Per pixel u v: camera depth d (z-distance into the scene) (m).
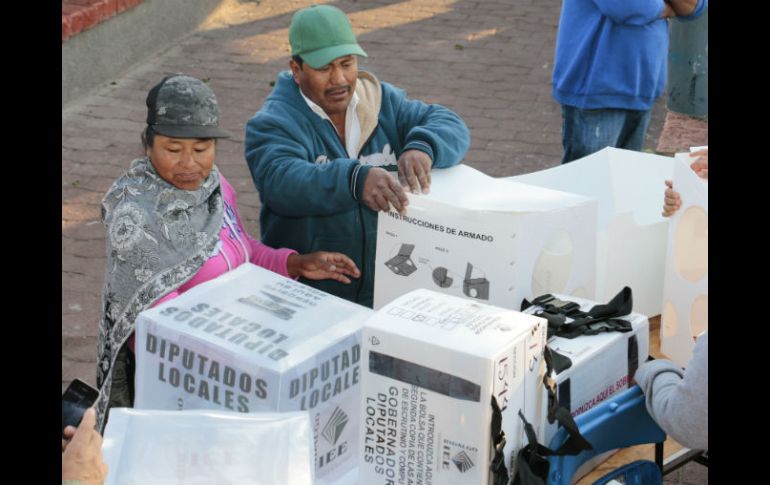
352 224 2.75
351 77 2.69
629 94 4.02
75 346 4.23
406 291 2.52
